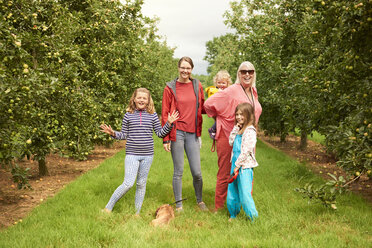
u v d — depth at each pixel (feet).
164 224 13.41
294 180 22.95
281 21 39.40
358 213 15.02
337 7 13.73
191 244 11.34
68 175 25.43
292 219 13.88
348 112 19.45
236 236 12.06
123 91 37.70
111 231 12.46
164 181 21.93
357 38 14.17
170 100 16.08
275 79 38.37
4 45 13.89
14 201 17.72
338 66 15.48
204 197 18.52
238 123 14.21
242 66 14.97
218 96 15.42
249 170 13.85
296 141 52.80
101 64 31.55
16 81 12.55
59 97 21.17
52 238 11.53
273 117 45.39
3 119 12.99
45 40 19.51
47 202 16.51
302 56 33.19
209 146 41.60
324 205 14.94
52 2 21.88
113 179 22.07
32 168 28.19
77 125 24.76
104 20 30.83
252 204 13.64
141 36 42.34
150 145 15.07
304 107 25.09
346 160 14.43
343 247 11.25
